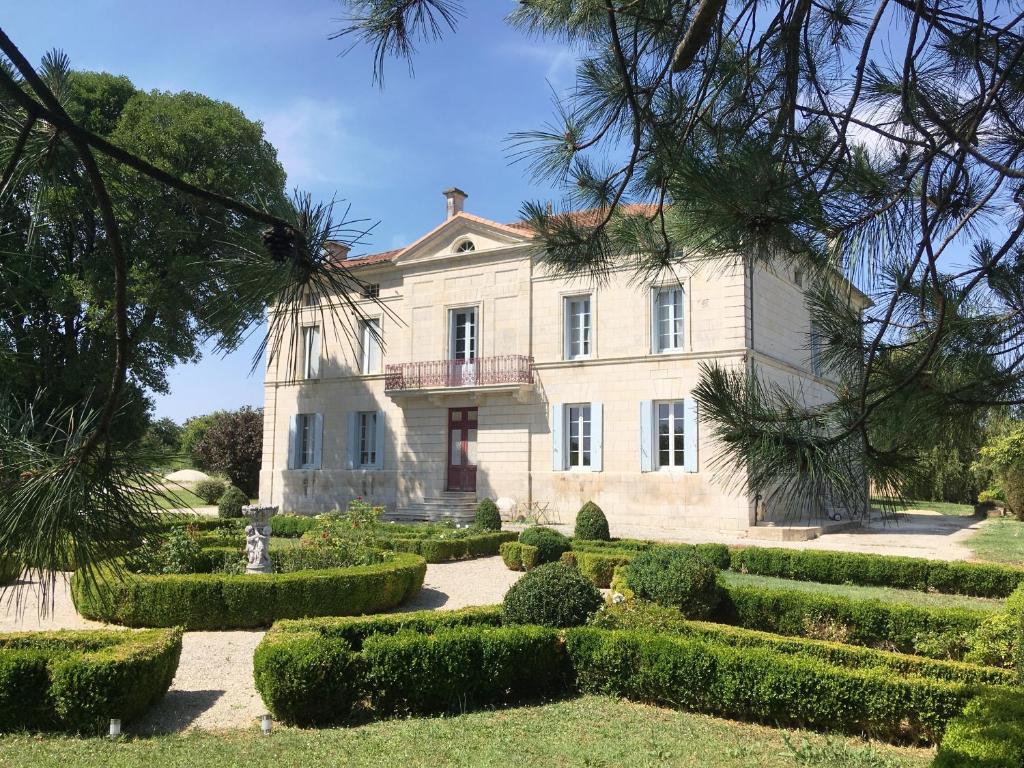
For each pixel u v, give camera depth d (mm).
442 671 6621
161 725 6191
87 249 16297
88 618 9906
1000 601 11672
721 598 9500
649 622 7621
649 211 4035
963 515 29812
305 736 5820
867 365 3059
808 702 6070
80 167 2102
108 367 16609
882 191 2877
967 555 15617
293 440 28141
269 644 6488
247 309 2104
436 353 25297
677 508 20844
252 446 38812
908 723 5777
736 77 3717
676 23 3578
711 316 20797
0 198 2004
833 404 3146
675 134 3484
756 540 18312
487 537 16484
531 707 6711
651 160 3783
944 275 3332
